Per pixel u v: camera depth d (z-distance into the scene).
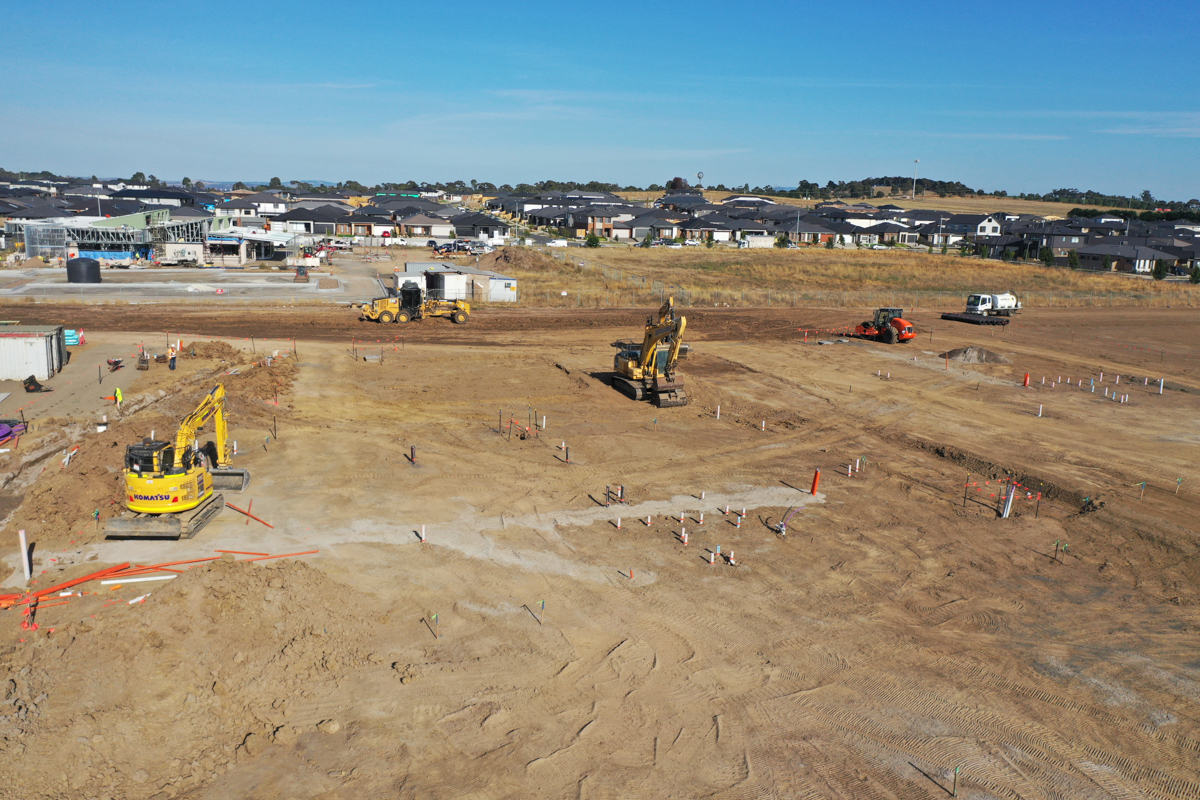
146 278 74.75
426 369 43.12
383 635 16.95
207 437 29.16
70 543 20.38
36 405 31.22
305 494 24.39
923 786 13.34
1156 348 58.16
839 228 159.88
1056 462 30.72
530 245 130.25
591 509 24.44
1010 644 17.86
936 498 26.70
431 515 23.33
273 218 147.38
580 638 17.31
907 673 16.56
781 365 48.19
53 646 15.03
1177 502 26.58
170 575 18.81
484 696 15.13
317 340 50.28
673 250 131.88
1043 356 53.44
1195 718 15.35
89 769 12.57
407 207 164.50
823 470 29.20
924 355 52.16
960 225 173.00
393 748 13.63
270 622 15.95
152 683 14.18
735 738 14.36
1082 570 21.78
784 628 18.14
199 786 12.59
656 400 37.41
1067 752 14.30
